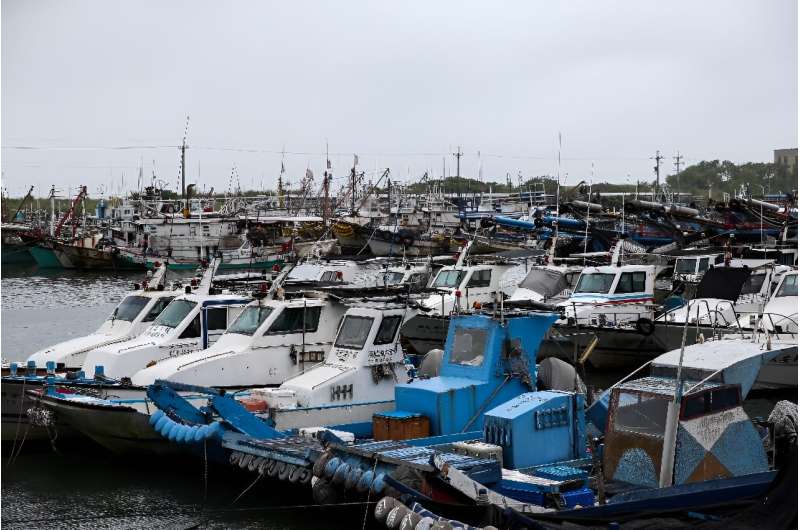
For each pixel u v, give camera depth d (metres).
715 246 39.12
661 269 33.62
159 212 77.12
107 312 44.25
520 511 12.20
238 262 62.31
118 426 17.73
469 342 17.58
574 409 15.38
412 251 69.00
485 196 100.50
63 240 76.62
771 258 32.75
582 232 49.38
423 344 31.22
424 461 12.77
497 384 17.11
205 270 24.17
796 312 26.30
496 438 14.67
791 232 42.31
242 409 16.34
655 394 13.26
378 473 13.12
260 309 20.80
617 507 12.03
